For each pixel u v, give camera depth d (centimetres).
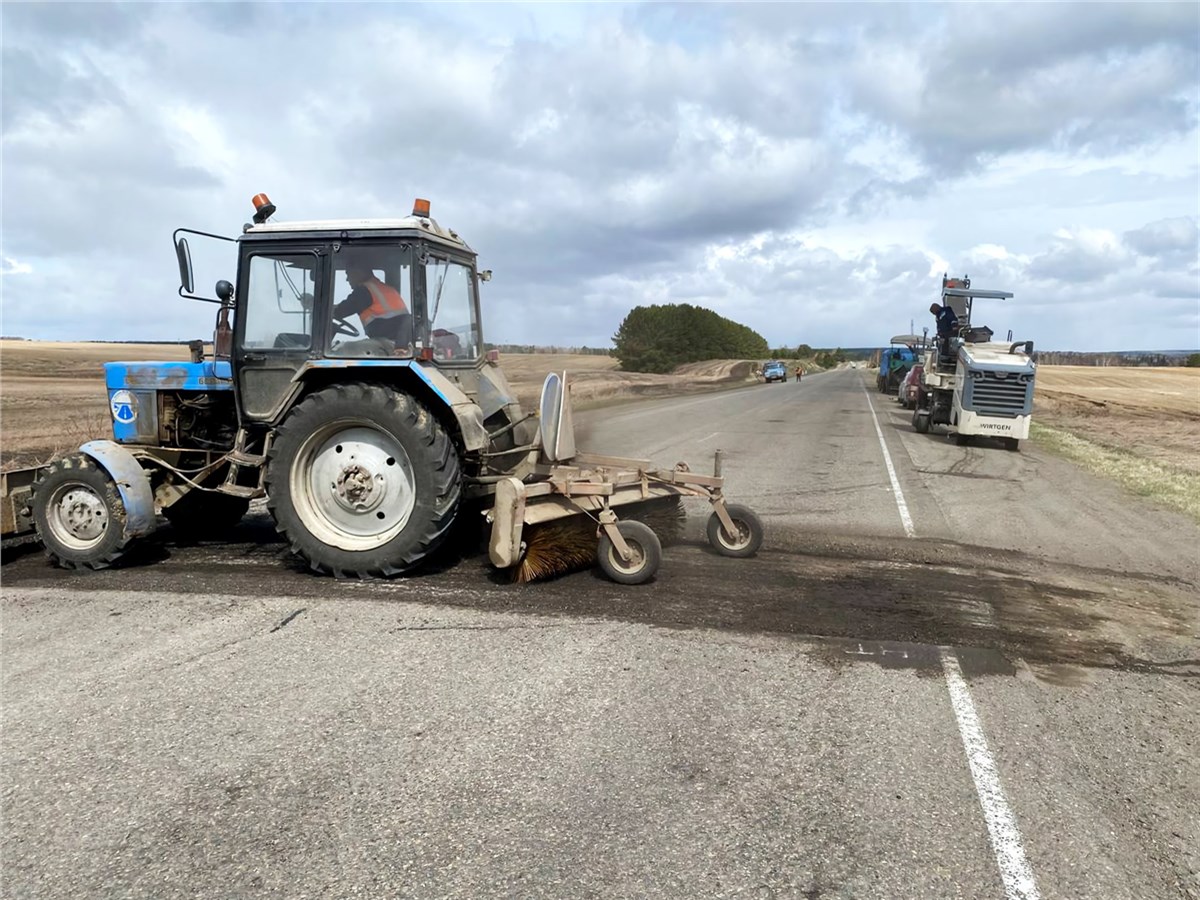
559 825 269
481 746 321
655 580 561
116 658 414
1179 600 566
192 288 567
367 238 557
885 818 278
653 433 1652
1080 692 392
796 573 592
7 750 321
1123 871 252
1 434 1338
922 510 863
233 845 259
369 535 557
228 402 638
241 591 527
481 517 641
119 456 581
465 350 638
